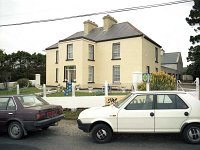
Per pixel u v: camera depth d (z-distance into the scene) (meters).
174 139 7.49
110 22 30.61
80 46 27.47
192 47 41.28
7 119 8.05
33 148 6.78
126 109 7.22
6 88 28.09
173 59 56.06
